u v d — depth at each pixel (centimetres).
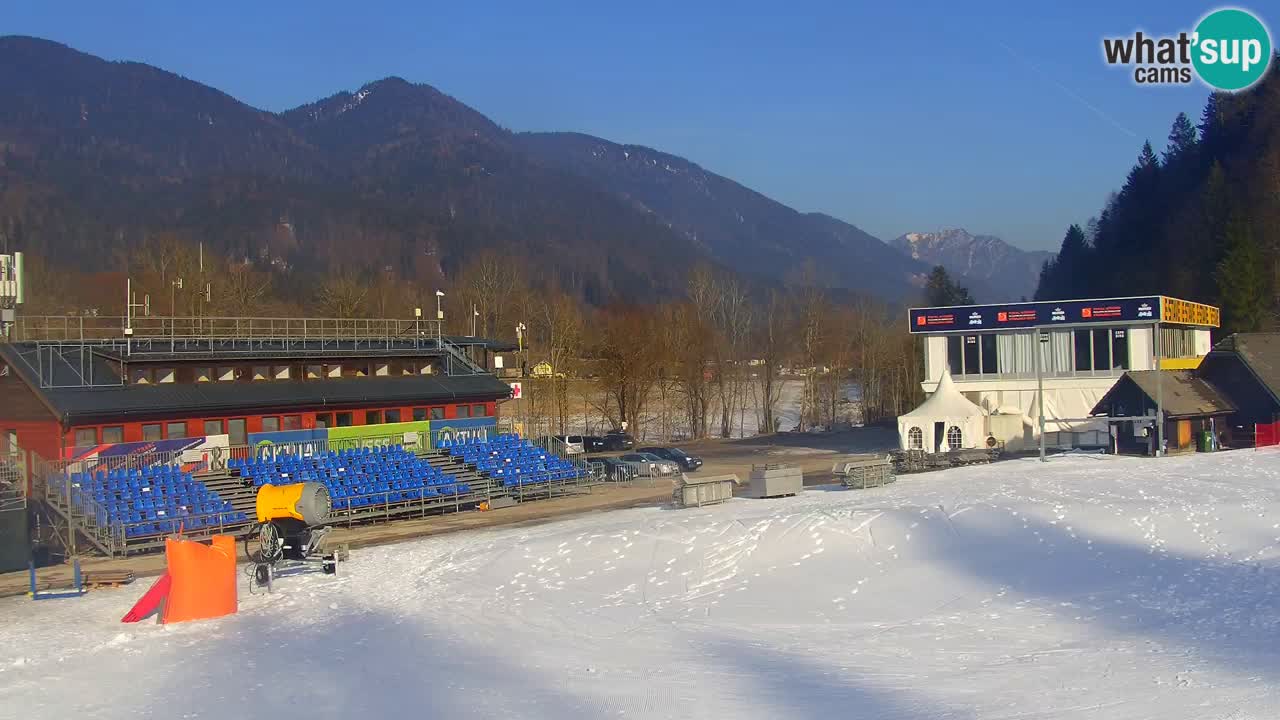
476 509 5150
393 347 5859
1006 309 7331
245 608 3019
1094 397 7119
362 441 5294
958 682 2075
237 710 2009
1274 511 3603
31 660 2428
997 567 3225
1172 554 3203
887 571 3278
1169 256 11956
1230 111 13075
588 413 11144
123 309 9319
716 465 6944
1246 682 1959
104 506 3969
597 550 3625
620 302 19250
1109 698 1898
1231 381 6638
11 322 4747
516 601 3056
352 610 2962
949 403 6831
